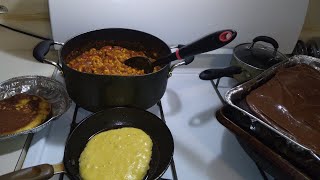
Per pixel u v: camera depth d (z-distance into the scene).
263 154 0.33
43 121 0.41
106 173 0.35
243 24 0.55
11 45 0.58
